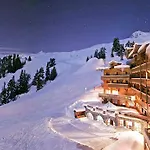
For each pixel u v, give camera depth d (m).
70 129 30.36
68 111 44.84
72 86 78.88
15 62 139.50
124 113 30.45
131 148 21.50
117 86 42.53
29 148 25.53
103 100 45.28
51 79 100.44
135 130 27.25
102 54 120.94
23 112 57.47
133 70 37.47
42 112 51.38
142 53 26.47
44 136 28.78
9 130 36.34
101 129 29.58
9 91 87.62
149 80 25.69
